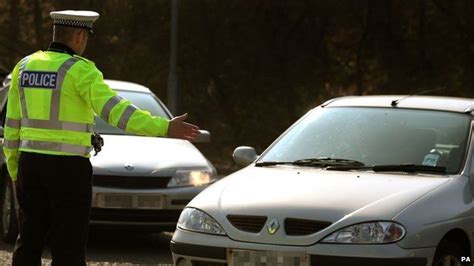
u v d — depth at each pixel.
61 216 21.86
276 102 95.81
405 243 22.67
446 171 25.72
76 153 21.77
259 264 23.06
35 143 21.78
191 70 96.56
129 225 34.38
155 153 36.00
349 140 27.34
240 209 23.81
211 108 97.25
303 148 27.61
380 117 27.95
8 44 100.19
